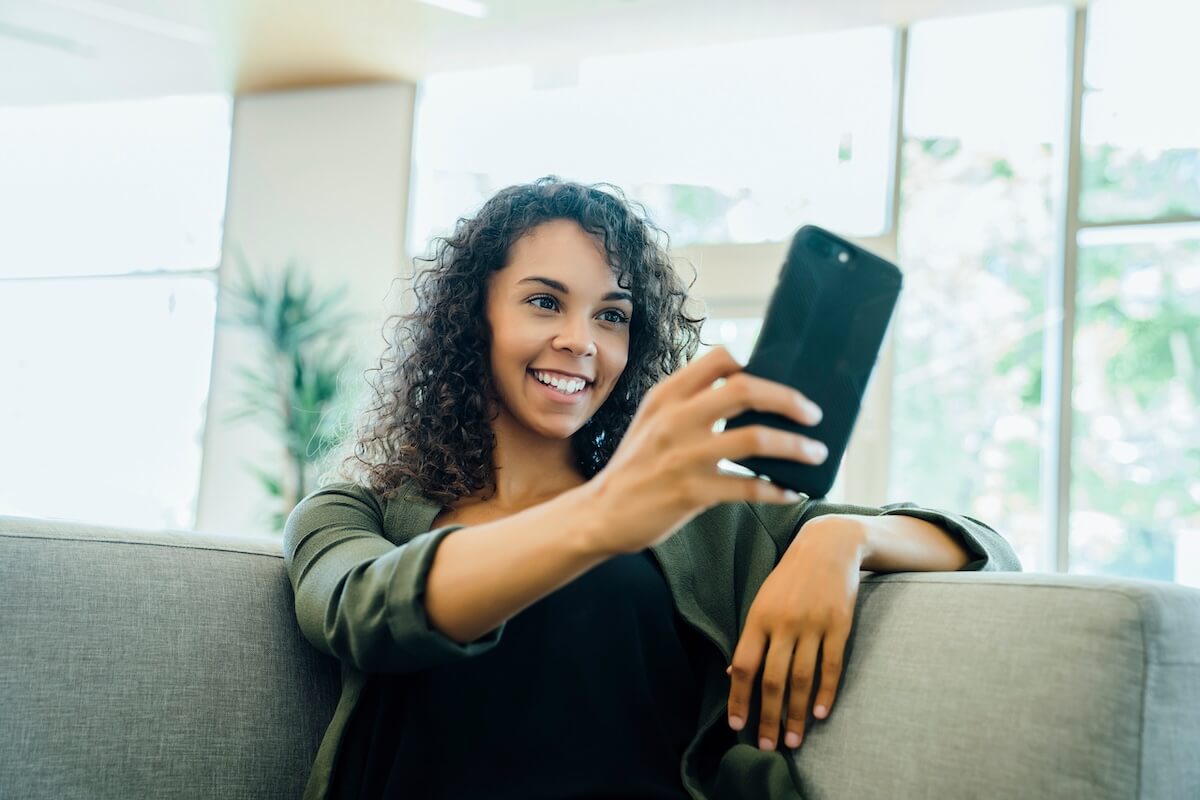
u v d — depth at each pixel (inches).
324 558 45.5
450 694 44.9
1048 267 194.4
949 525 47.2
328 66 240.1
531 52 227.9
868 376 36.3
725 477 32.1
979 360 195.9
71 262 277.7
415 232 244.7
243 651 46.0
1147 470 183.2
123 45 236.7
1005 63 201.6
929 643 39.8
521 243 53.9
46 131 282.4
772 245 210.5
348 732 45.9
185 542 47.6
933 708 38.4
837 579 43.1
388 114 247.0
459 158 242.4
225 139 268.2
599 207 54.4
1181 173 187.0
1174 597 35.2
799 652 42.9
